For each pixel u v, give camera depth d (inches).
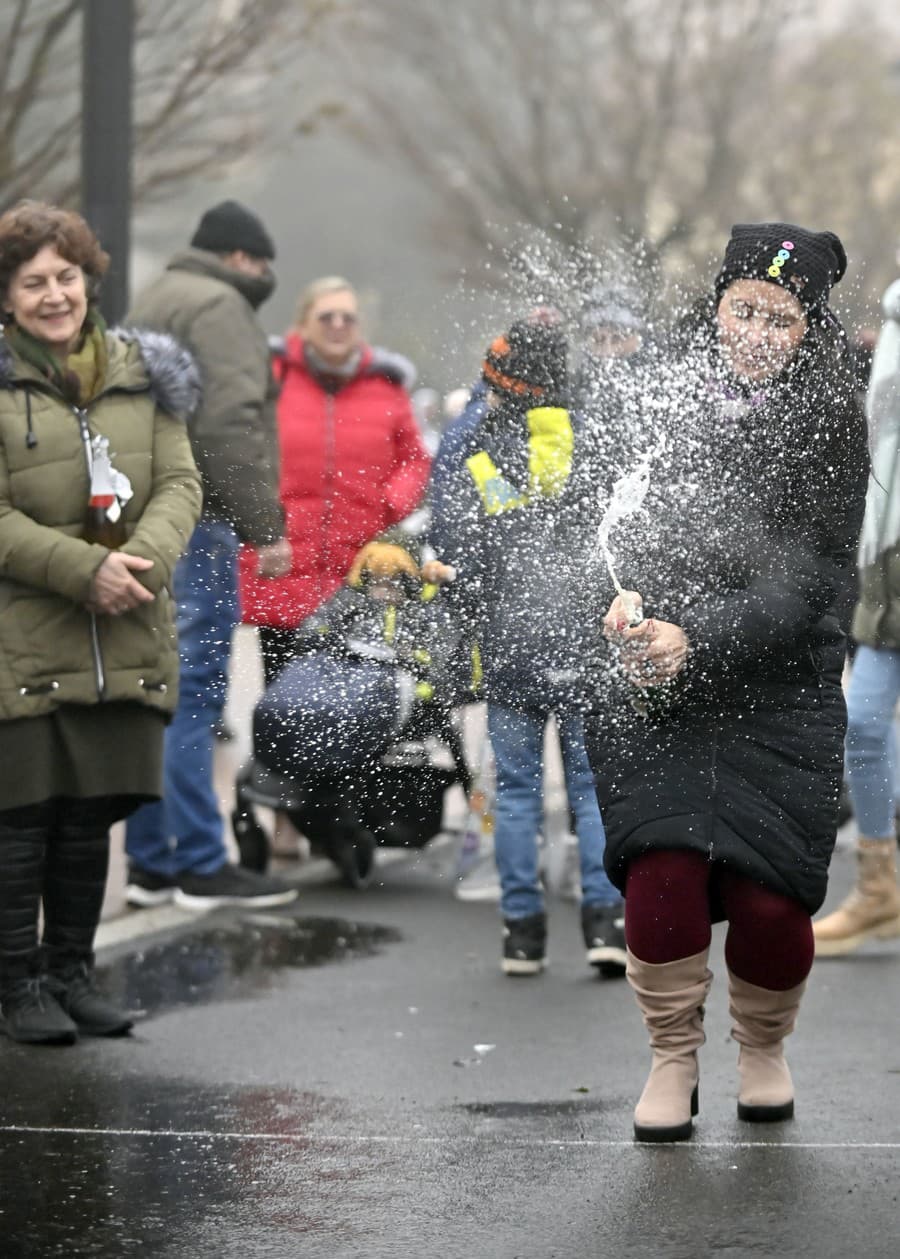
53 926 565.3
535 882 646.5
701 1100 498.3
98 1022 561.6
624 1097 504.7
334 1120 484.1
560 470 459.2
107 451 532.1
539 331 465.1
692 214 2546.8
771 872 445.7
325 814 742.5
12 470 528.4
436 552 478.9
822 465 434.6
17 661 530.0
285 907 751.1
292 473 685.3
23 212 530.6
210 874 744.3
